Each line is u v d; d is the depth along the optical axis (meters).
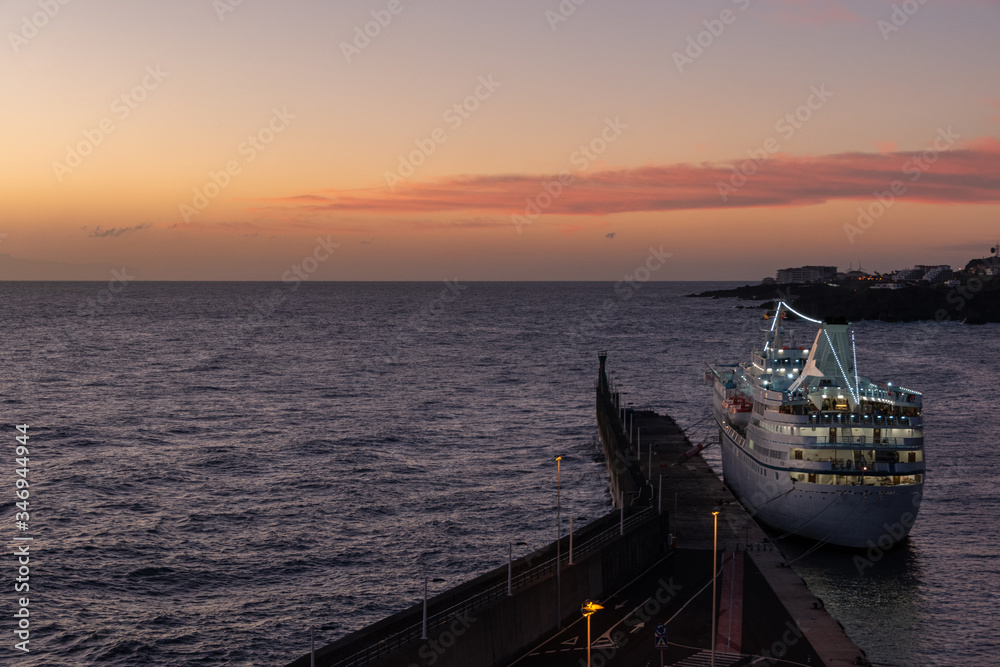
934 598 74.12
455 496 108.81
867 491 81.88
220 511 100.25
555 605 60.72
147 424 157.88
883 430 84.31
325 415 171.25
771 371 115.25
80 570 79.62
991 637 66.56
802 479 84.31
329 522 96.38
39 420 159.62
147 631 67.38
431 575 80.00
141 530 92.12
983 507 103.06
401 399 194.88
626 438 124.81
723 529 84.06
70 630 67.31
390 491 110.69
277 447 138.12
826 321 92.19
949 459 130.62
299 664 46.44
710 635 58.59
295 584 77.62
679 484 102.75
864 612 71.25
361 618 70.31
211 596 74.75
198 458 128.88
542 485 116.00
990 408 181.12
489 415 174.88
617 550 69.25
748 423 102.31
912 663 62.16
